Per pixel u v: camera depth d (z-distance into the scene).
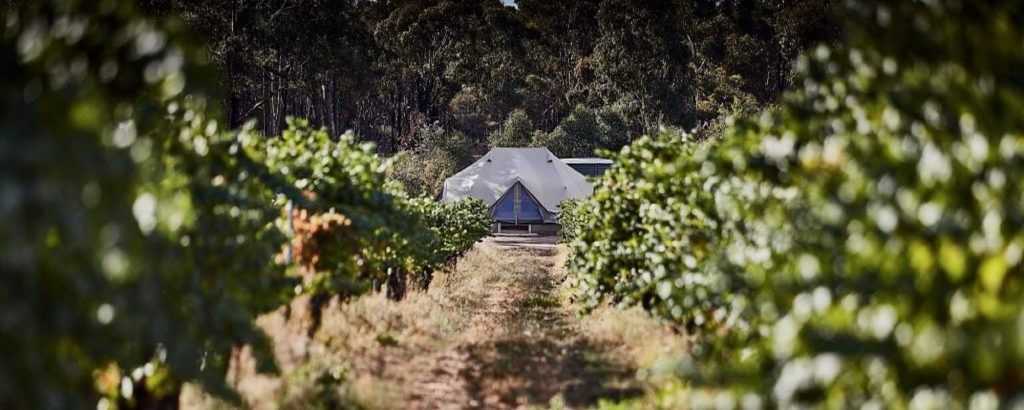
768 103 125.81
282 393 12.42
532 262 50.16
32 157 4.86
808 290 6.64
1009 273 5.40
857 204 6.73
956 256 5.59
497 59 135.75
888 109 6.99
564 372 16.34
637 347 17.42
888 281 5.84
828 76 8.83
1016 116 6.07
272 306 12.63
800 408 6.23
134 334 6.83
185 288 8.92
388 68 119.56
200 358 10.03
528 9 145.62
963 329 5.25
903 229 6.02
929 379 5.35
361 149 18.19
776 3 127.56
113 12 6.43
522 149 78.19
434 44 130.00
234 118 78.12
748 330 10.32
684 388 12.05
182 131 10.32
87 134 5.17
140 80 6.79
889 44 7.17
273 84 90.81
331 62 88.50
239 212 11.16
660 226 16.16
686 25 132.12
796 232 8.44
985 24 6.68
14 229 4.89
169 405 10.15
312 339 16.55
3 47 5.79
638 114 119.88
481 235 48.97
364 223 16.16
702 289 12.08
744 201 11.17
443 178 89.12
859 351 5.67
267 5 78.12
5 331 5.55
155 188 7.13
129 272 6.28
